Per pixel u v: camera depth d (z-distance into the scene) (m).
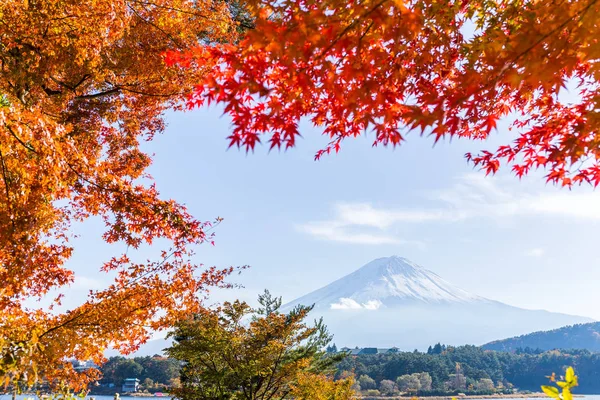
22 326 6.16
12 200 5.82
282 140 3.80
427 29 4.79
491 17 4.84
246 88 3.43
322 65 3.50
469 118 5.36
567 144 4.17
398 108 3.75
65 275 7.41
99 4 7.54
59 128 6.10
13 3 6.93
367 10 3.35
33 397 6.48
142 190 7.64
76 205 7.68
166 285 7.07
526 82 3.61
